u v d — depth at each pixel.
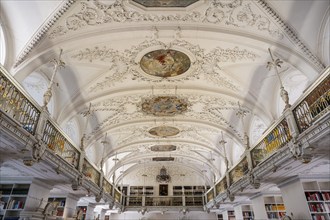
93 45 9.68
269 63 9.45
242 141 14.85
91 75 11.35
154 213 26.19
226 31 9.12
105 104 13.67
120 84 12.41
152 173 27.00
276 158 8.91
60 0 7.77
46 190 11.76
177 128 17.50
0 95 6.14
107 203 19.53
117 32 9.14
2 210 10.27
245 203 18.39
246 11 8.38
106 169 21.38
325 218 9.94
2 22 7.82
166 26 9.08
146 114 15.57
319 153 7.60
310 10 7.98
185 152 22.25
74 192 14.52
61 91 11.27
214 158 21.86
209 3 8.23
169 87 12.74
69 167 10.12
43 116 7.77
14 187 10.88
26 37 8.26
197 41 9.81
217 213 25.70
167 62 11.05
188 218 25.77
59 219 12.78
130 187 26.47
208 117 15.48
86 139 14.87
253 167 11.54
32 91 10.58
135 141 19.48
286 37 8.69
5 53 7.95
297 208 10.68
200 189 26.41
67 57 9.83
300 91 10.58
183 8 8.45
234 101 12.73
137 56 10.62
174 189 26.53
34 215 10.12
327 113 5.87
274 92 11.38
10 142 6.57
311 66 8.48
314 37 8.43
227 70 11.27
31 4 7.75
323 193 10.46
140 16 8.72
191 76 11.96
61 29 8.55
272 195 14.19
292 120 7.68
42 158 7.82
